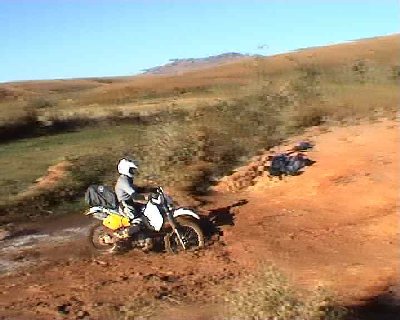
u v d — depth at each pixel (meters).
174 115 24.38
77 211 12.71
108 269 9.02
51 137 23.59
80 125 26.38
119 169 9.81
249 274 8.38
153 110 28.47
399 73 29.78
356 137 15.66
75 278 8.69
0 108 29.62
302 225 10.48
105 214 9.73
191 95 40.06
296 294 7.29
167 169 14.12
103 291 8.05
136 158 15.91
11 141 23.16
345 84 26.89
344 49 54.75
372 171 12.52
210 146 15.84
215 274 8.50
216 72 56.78
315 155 14.38
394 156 13.38
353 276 8.02
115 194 9.81
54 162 17.44
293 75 29.73
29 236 11.06
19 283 8.62
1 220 12.02
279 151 15.25
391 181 11.80
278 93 22.77
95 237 10.20
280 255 9.05
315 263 8.63
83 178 14.75
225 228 10.56
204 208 11.77
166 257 9.39
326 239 9.66
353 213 10.77
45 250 10.19
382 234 9.62
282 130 17.66
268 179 13.18
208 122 18.56
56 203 13.20
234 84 43.66
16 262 9.63
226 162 14.86
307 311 6.73
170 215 9.54
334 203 11.34
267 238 9.90
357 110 19.53
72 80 89.44
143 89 48.44
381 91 23.78
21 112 26.62
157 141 16.64
